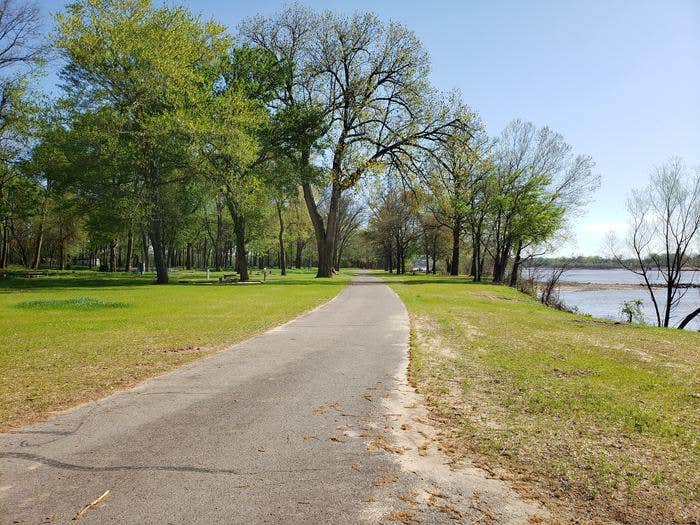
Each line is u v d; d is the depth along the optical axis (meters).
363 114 38.62
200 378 7.60
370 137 40.06
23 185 38.12
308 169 38.03
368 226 79.00
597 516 3.64
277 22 39.81
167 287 29.78
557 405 6.35
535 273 45.16
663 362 9.73
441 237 67.75
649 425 5.63
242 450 4.75
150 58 29.30
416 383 7.41
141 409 6.02
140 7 30.86
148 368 8.26
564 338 12.80
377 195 62.72
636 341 12.86
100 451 4.69
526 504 3.79
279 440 5.03
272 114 37.94
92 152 30.05
